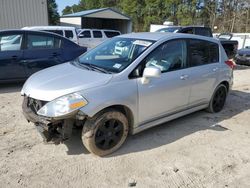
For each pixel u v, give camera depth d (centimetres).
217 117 542
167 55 428
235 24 4475
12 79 683
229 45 1233
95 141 353
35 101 346
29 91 355
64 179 317
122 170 340
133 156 372
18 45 684
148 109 400
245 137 454
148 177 329
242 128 492
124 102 362
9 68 670
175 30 1134
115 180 320
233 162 372
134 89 373
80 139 408
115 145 375
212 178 334
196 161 369
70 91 331
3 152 367
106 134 362
